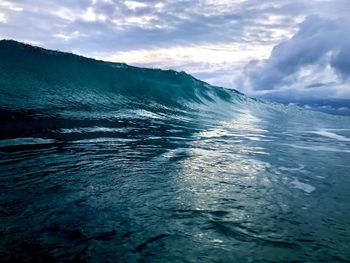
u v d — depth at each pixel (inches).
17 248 131.7
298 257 139.1
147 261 129.6
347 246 151.6
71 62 757.3
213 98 1112.8
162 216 175.0
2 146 303.4
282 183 258.1
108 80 796.6
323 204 211.2
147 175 254.8
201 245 145.3
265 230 164.6
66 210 173.9
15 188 202.8
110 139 388.2
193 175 264.7
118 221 164.7
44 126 406.6
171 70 1077.8
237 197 214.8
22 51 681.6
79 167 262.7
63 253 130.9
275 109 1302.9
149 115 650.2
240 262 132.9
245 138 506.6
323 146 484.7
